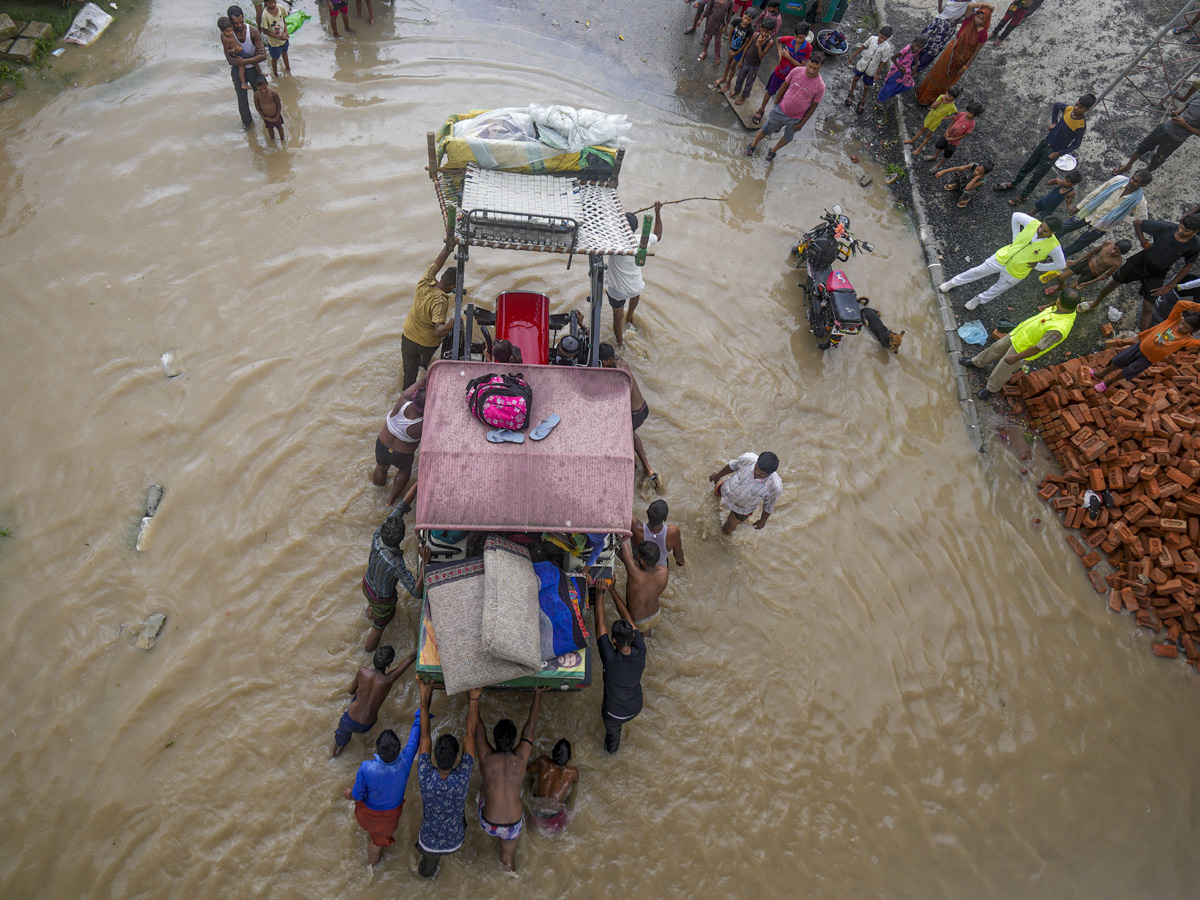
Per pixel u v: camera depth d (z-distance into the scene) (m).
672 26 12.51
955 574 7.91
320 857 5.84
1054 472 8.77
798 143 11.42
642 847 6.14
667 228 10.12
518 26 12.02
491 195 6.34
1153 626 7.82
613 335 9.06
